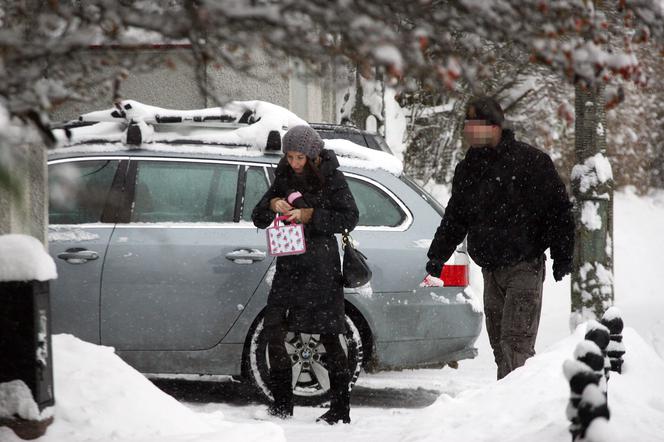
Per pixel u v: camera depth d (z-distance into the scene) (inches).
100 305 1019.9
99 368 662.5
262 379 1028.5
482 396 708.0
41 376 566.6
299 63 342.3
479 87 345.1
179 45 352.8
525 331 868.0
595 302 1264.8
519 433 613.3
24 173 281.9
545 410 636.1
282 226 920.3
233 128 1111.0
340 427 916.0
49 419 575.5
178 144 1077.1
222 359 1034.7
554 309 1754.4
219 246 1036.5
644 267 2043.6
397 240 1063.0
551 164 867.4
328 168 929.5
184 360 1032.2
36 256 566.6
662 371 778.8
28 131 330.6
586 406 490.3
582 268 1267.2
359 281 928.3
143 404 633.0
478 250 879.7
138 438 569.9
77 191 302.0
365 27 309.7
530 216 867.4
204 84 351.9
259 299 1031.0
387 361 1051.9
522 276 870.4
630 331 843.4
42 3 333.4
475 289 1756.9
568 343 799.7
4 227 644.1
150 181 1058.1
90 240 1026.1
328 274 924.6
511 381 720.3
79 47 325.4
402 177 1101.1
